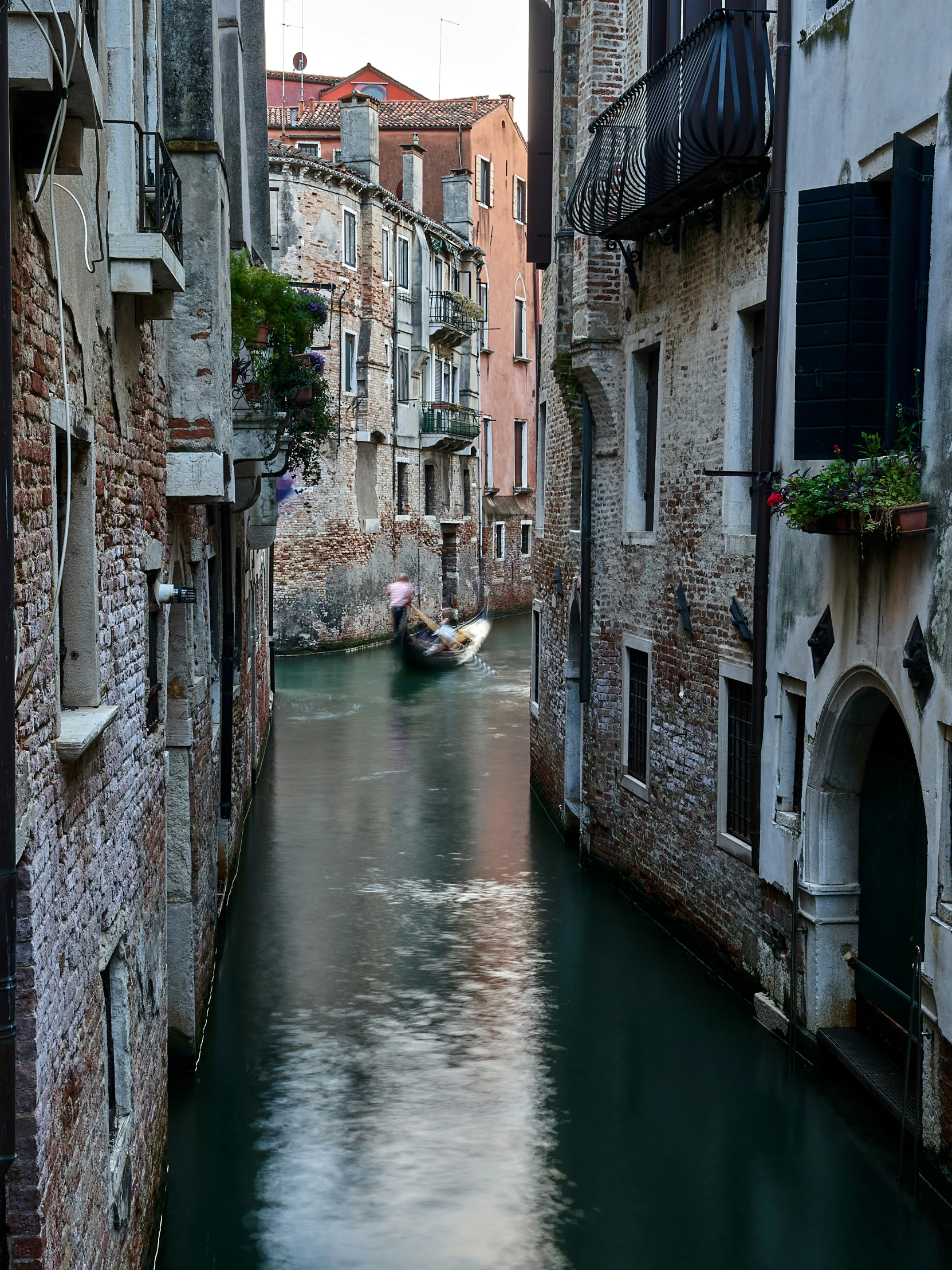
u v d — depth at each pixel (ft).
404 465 125.90
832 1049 28.25
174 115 27.07
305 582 110.11
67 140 13.32
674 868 39.09
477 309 135.03
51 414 14.42
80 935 15.49
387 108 149.59
